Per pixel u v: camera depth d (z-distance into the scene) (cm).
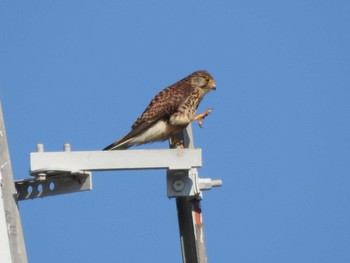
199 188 1081
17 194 1040
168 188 1062
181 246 1131
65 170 1021
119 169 1034
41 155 1027
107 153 1034
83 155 1033
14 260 945
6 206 952
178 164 1033
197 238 1112
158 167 1034
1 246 902
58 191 1052
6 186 955
